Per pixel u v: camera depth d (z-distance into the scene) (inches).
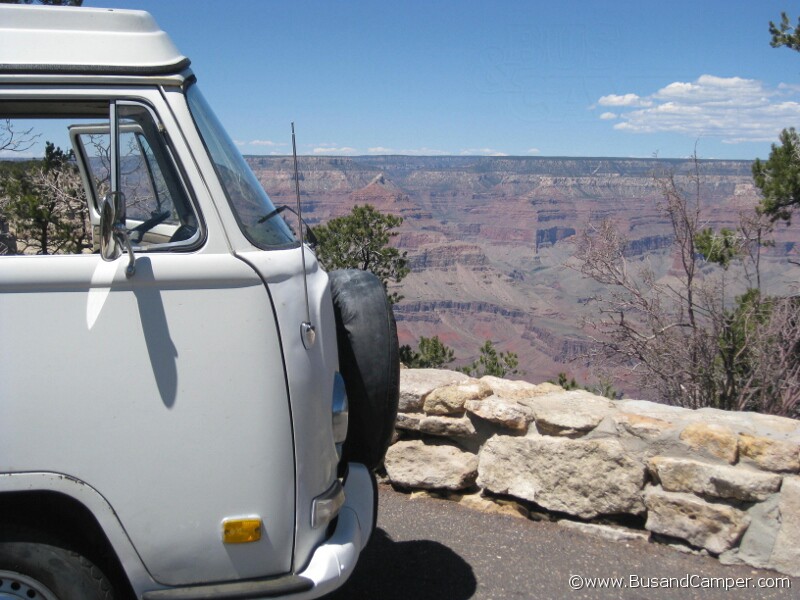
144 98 99.3
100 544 100.9
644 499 154.8
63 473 93.0
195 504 96.5
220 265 96.7
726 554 147.0
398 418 176.7
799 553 141.8
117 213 92.9
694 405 235.3
